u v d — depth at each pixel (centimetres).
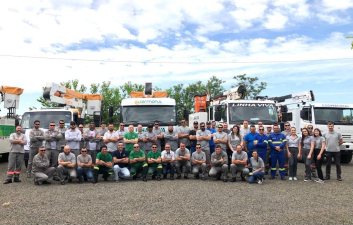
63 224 605
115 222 615
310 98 1638
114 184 1022
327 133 1110
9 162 1050
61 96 1540
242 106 1375
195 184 1019
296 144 1113
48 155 1130
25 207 727
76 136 1136
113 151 1159
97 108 1855
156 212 682
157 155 1114
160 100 1331
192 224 603
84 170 1067
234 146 1212
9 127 1675
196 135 1214
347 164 1638
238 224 604
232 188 950
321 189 938
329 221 624
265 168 1242
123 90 3509
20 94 1706
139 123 1278
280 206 735
